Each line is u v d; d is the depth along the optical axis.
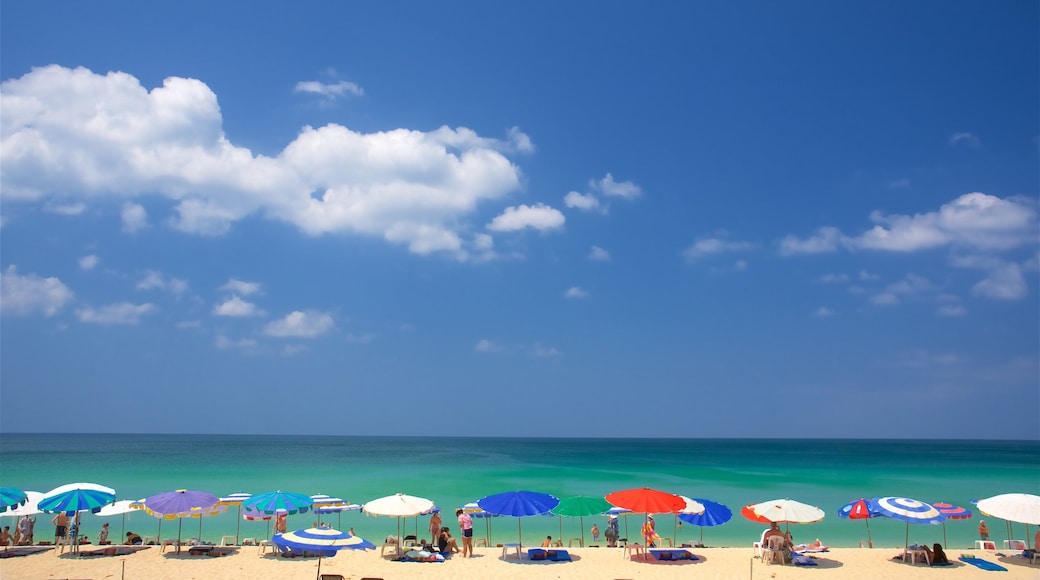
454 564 21.09
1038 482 58.16
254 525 32.41
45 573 19.36
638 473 66.19
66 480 54.03
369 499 42.84
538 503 20.66
